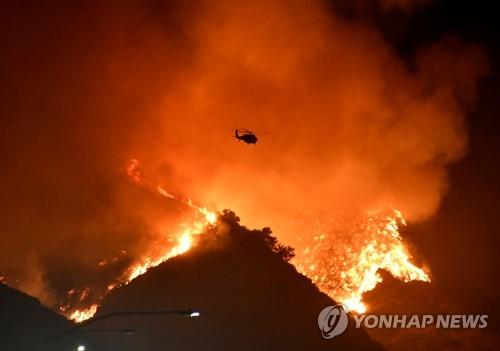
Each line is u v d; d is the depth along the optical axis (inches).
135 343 2522.1
